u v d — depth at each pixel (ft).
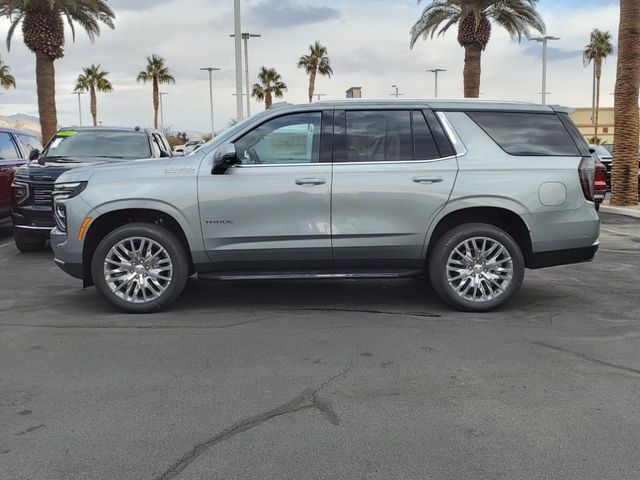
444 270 19.16
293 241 18.80
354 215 18.69
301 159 18.85
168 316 19.01
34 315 19.16
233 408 12.42
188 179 18.56
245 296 21.66
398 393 13.14
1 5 70.03
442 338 16.76
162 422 11.82
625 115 48.98
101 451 10.71
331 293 22.11
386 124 19.13
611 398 12.85
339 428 11.55
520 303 20.58
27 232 29.91
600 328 17.70
